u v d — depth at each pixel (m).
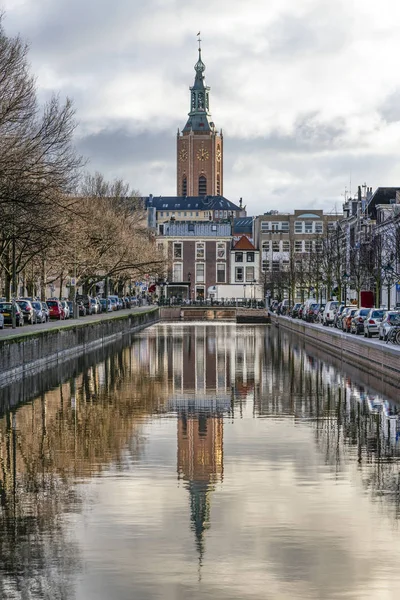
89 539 18.89
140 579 16.48
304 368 60.16
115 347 83.19
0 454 28.52
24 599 15.52
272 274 191.12
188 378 53.31
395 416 37.16
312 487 23.64
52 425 34.72
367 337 74.31
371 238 117.56
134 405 40.84
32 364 56.50
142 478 24.78
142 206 152.50
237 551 18.09
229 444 30.22
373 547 18.38
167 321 160.62
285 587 16.11
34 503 21.94
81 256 97.62
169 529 19.62
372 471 25.72
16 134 51.19
